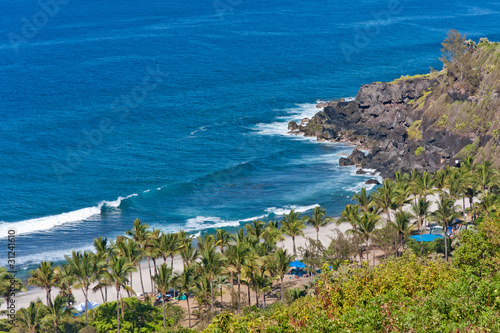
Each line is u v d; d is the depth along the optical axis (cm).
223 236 8312
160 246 7938
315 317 3691
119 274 6831
